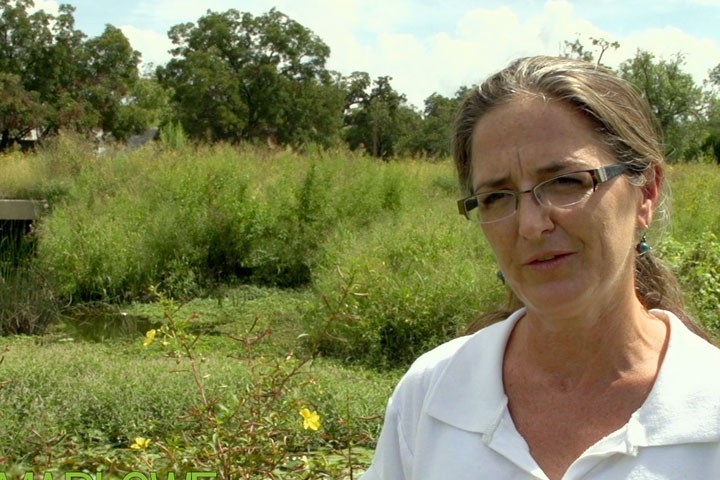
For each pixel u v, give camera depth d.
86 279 11.59
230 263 12.81
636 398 1.52
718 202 13.45
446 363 1.72
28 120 34.28
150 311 10.91
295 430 4.46
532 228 1.50
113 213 12.86
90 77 38.59
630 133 1.54
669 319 1.63
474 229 10.20
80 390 5.61
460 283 8.48
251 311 10.57
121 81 39.00
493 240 1.59
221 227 12.84
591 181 1.50
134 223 12.50
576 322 1.54
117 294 11.73
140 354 7.95
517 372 1.63
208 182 13.33
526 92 1.55
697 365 1.50
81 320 10.52
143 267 11.93
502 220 1.56
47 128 36.62
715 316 6.95
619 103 1.56
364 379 6.98
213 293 12.00
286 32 45.12
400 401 1.77
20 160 15.42
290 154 16.38
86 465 4.08
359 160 15.40
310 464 3.95
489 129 1.57
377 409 5.34
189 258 12.36
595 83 1.55
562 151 1.50
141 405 5.35
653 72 26.97
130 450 4.54
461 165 1.70
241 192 13.30
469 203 1.66
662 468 1.41
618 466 1.44
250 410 3.70
